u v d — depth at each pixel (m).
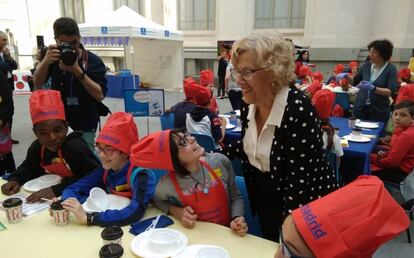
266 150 1.25
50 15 13.31
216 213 1.39
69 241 1.16
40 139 1.65
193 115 2.84
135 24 7.64
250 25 10.65
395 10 8.63
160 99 3.14
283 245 0.69
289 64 1.16
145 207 1.39
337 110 4.20
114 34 7.38
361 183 0.69
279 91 1.19
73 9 13.58
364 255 0.62
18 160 3.87
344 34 9.13
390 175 2.48
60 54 2.05
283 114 1.16
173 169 1.28
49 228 1.26
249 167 1.42
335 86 4.88
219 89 9.17
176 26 12.12
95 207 1.38
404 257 2.18
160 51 10.58
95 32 7.47
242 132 1.44
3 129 2.37
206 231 1.25
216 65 11.47
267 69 1.12
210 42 11.47
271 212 1.38
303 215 0.67
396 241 2.35
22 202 1.40
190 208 1.33
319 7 9.29
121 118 1.48
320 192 1.21
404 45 8.53
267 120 1.21
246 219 1.52
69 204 1.29
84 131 2.31
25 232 1.23
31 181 1.73
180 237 1.16
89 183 1.58
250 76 1.14
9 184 1.64
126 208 1.33
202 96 2.94
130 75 8.98
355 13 9.02
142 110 3.14
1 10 12.06
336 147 2.13
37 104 1.61
